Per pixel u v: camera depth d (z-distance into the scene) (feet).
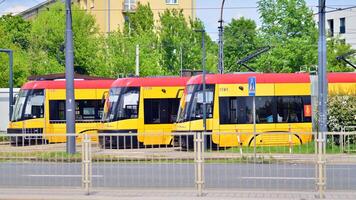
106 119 122.11
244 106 114.21
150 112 122.01
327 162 56.39
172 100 123.24
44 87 133.28
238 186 59.26
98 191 57.31
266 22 236.02
